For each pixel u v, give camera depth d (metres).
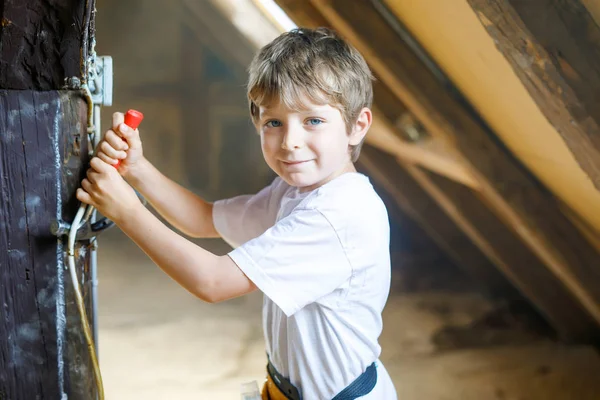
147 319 3.00
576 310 2.72
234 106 5.11
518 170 2.00
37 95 1.02
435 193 2.62
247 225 1.41
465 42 1.46
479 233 2.64
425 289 3.38
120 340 2.78
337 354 1.21
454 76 1.77
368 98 1.23
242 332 2.88
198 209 1.40
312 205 1.16
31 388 1.09
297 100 1.11
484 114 1.83
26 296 1.07
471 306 3.15
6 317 1.06
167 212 1.36
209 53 5.06
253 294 3.33
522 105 1.51
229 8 2.81
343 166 1.24
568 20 1.29
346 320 1.20
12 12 0.95
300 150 1.14
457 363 2.61
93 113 1.09
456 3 1.33
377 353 1.28
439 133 1.95
